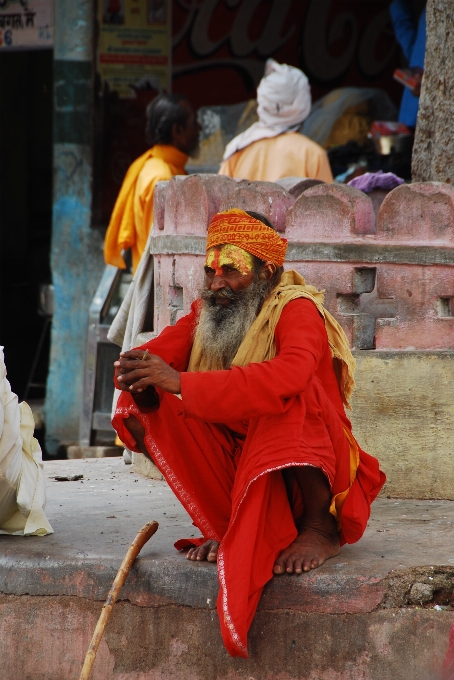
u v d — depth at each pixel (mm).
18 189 27125
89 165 17422
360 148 15516
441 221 8773
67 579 7098
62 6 17156
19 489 7531
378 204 11203
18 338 26031
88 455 15633
